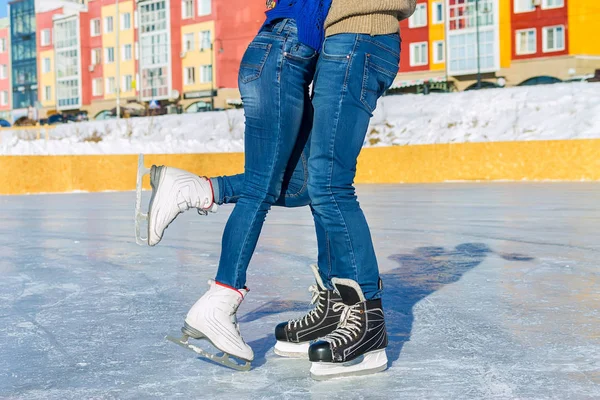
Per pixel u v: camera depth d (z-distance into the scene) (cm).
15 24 5966
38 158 1520
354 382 198
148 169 215
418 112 2203
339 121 204
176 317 289
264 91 210
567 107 1956
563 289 337
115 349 239
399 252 479
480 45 3647
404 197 1106
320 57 208
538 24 3503
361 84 204
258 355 230
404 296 325
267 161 212
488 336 249
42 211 942
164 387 196
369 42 205
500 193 1155
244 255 210
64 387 198
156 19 4838
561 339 243
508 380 197
